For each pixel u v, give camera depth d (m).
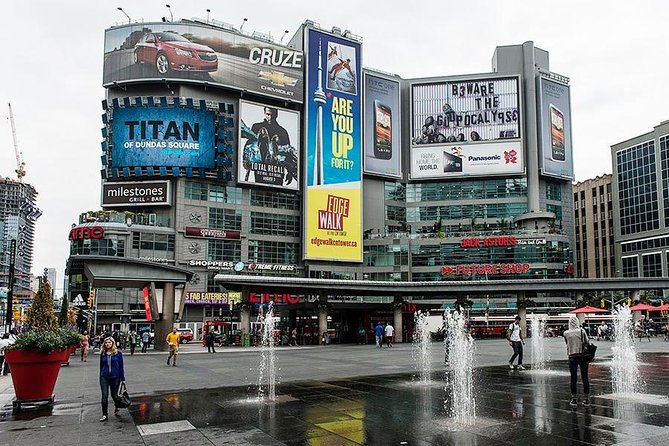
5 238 96.75
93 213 84.69
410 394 15.15
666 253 103.56
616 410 11.91
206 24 94.25
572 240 110.81
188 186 88.81
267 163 93.56
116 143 86.69
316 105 98.06
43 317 40.75
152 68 88.44
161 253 85.25
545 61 113.69
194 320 83.81
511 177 108.94
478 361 26.02
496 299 95.25
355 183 100.00
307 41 98.94
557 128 110.56
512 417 11.38
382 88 108.75
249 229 93.06
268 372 22.59
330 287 53.16
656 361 24.17
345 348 42.09
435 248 101.19
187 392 16.52
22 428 11.48
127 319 81.50
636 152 112.31
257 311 68.81
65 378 21.84
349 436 10.01
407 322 56.62
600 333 50.41
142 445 9.80
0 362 23.92
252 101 95.38
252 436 10.23
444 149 109.62
